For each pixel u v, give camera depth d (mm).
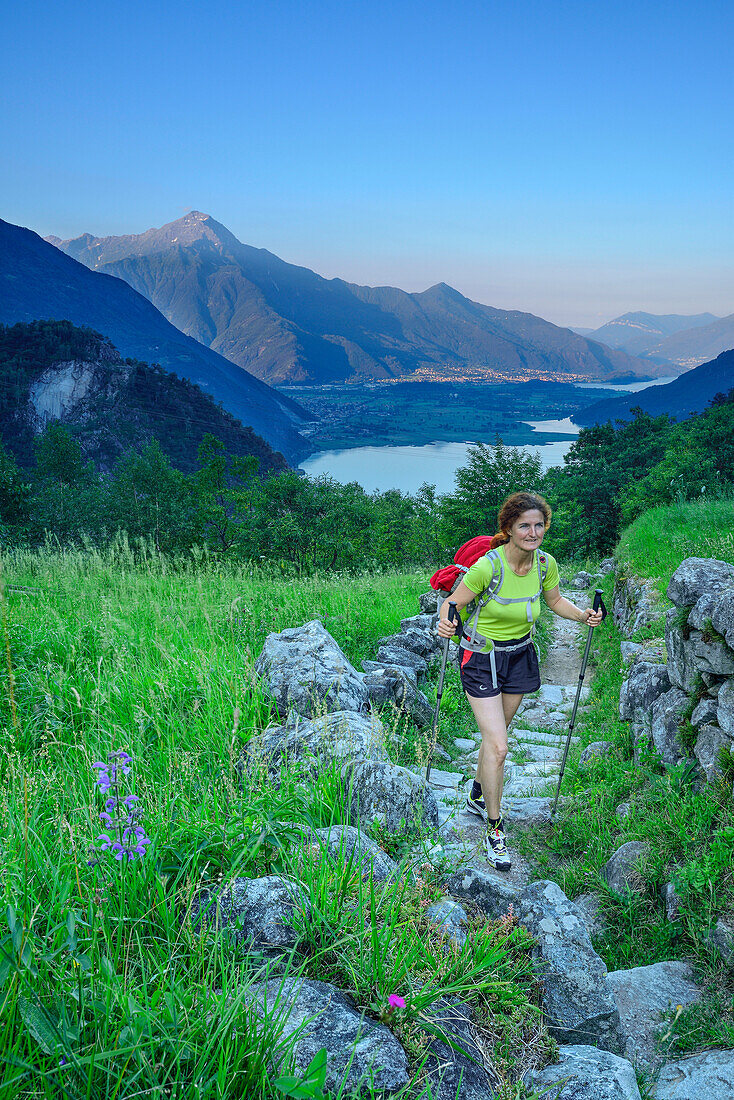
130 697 5195
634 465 57906
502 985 2393
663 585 8727
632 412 69562
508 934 2660
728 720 3818
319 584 12789
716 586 4535
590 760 5547
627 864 3613
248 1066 1759
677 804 3809
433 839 3441
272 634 6609
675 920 3117
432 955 2373
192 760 4055
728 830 3203
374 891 2658
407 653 8250
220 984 2143
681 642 4531
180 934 2279
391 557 47969
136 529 38500
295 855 2779
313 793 3586
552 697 8680
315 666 5750
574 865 4012
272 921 2436
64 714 5070
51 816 2967
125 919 2209
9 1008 1716
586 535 47375
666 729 4555
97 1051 1696
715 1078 2219
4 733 4586
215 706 5102
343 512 28188
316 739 4254
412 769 5098
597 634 11773
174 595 9805
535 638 11609
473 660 3848
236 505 39500
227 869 2723
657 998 2723
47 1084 1592
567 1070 2129
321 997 2088
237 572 14586
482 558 3674
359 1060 1892
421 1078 1909
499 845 3822
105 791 2432
